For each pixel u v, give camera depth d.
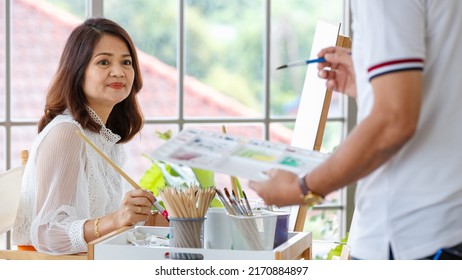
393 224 1.91
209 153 2.11
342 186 1.87
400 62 1.77
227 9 5.03
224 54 5.05
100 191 3.36
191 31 5.00
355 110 5.18
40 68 4.79
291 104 5.15
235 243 2.57
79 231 3.05
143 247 2.51
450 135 1.90
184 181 4.64
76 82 3.39
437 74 1.91
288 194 1.92
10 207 3.50
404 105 1.75
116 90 3.40
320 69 2.47
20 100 4.75
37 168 3.24
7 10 4.70
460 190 1.89
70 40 3.44
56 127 3.26
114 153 3.63
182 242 2.62
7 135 4.71
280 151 2.17
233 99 5.07
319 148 3.18
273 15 5.09
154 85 4.96
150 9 4.93
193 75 5.02
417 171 1.90
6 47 4.71
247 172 2.01
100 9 4.80
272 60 5.11
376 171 1.94
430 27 1.90
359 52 1.94
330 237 5.18
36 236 3.16
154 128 4.97
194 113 5.04
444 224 1.88
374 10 1.82
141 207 3.00
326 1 5.16
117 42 3.45
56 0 4.79
